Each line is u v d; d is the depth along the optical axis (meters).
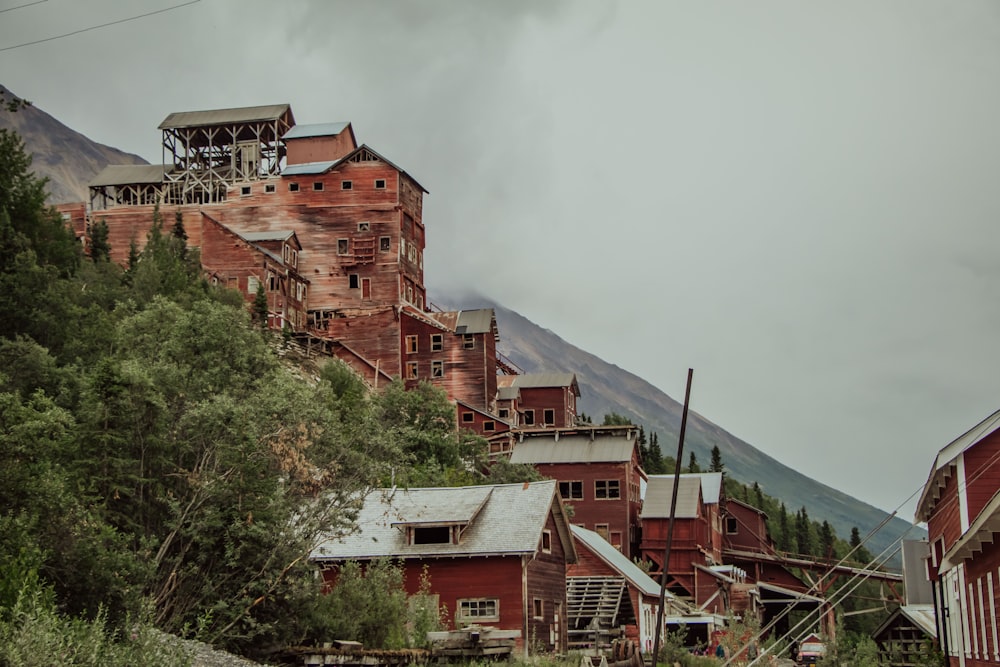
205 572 39.03
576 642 59.84
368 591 44.00
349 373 97.75
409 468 63.06
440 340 115.62
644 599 69.69
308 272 118.38
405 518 52.44
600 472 100.19
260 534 38.91
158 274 87.50
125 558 33.88
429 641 42.31
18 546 30.25
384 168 119.00
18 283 62.38
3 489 32.09
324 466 44.31
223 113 131.75
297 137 126.25
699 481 99.44
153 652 28.55
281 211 119.56
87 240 103.00
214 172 130.00
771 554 112.31
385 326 116.12
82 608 32.31
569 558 58.16
